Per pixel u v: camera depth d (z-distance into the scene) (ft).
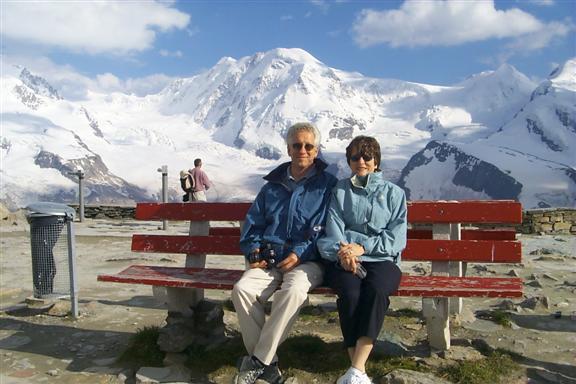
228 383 14.06
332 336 16.85
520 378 13.94
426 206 16.39
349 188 14.40
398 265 13.97
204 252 17.06
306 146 14.64
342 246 13.53
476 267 30.53
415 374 13.62
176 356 15.37
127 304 22.11
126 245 42.88
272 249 14.29
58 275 21.13
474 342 16.33
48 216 20.71
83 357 16.16
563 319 19.24
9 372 15.17
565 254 36.76
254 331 13.65
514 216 15.81
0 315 20.47
